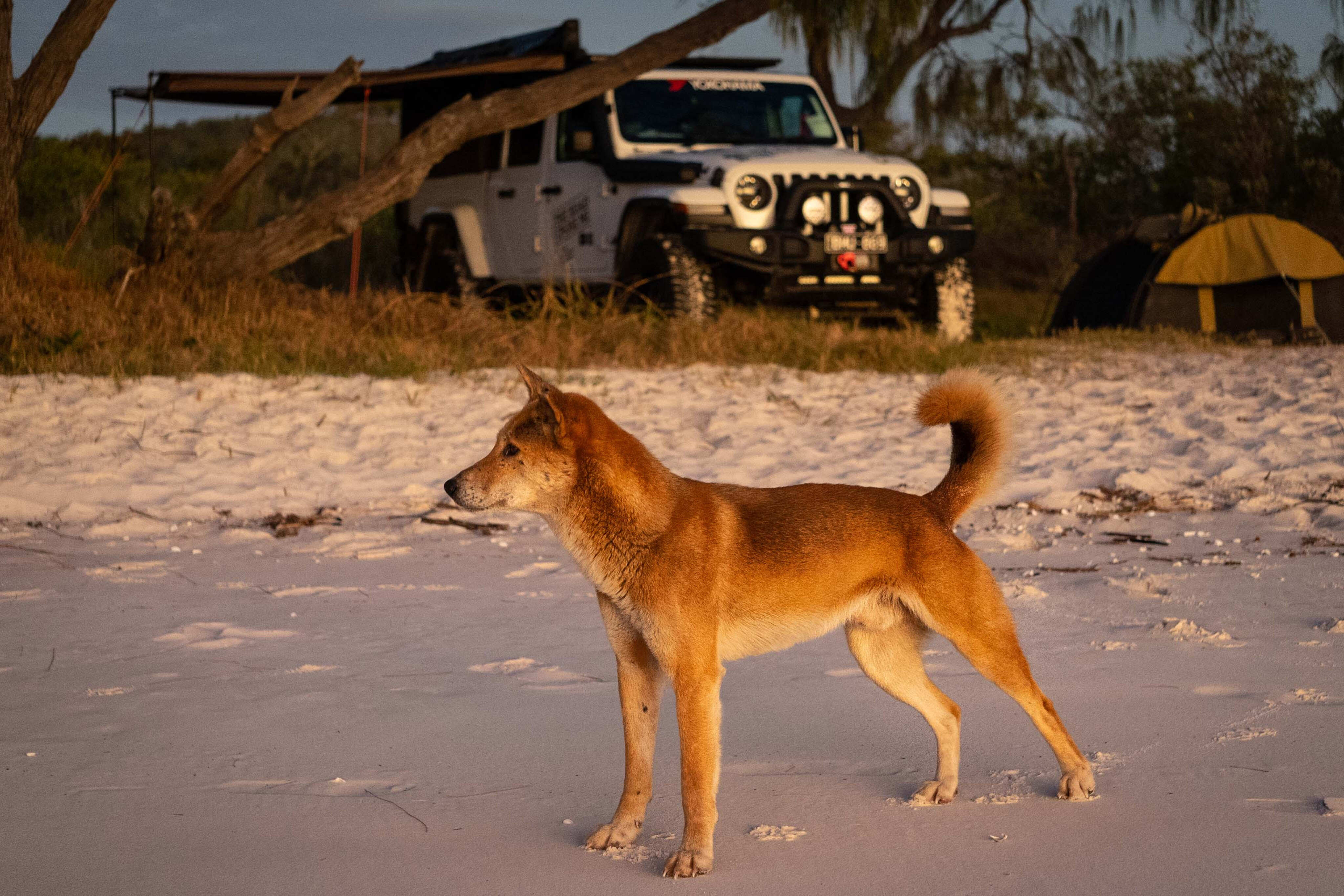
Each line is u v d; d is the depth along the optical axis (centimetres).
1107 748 396
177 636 533
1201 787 359
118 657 501
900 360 1399
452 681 475
